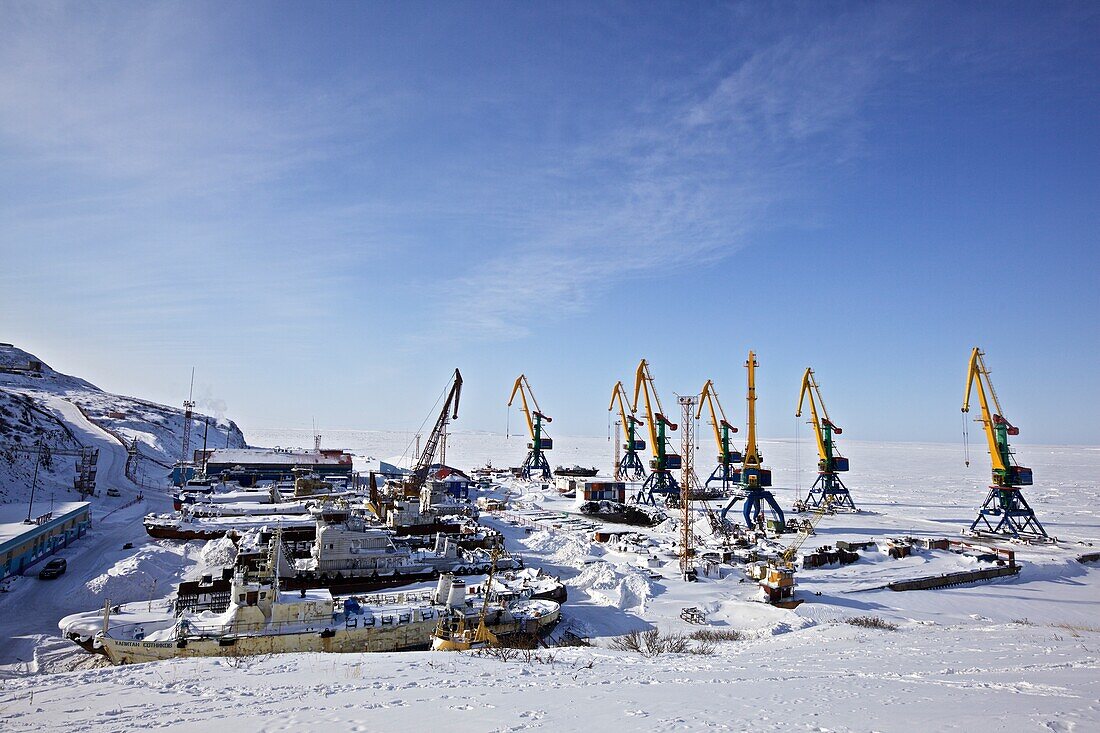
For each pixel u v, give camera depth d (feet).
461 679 67.31
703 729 44.47
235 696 60.03
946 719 46.88
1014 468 342.44
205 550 237.86
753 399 363.97
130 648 122.11
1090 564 272.31
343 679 67.87
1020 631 142.61
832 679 69.87
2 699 62.03
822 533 345.31
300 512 320.50
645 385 482.28
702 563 238.48
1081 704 52.85
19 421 408.87
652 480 471.62
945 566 253.65
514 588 180.04
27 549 198.90
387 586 198.70
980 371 357.41
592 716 49.11
